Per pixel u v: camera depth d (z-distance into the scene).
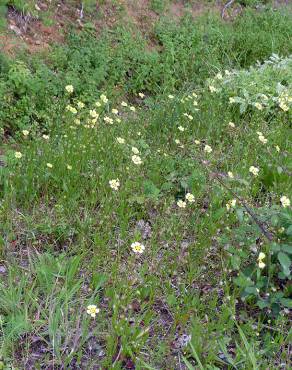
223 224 1.25
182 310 1.05
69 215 1.26
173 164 1.47
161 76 2.04
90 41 1.98
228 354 0.97
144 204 1.31
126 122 1.68
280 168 1.36
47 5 2.02
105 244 1.18
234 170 1.48
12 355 0.93
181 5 2.48
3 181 1.29
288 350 0.98
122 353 0.94
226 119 1.75
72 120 1.55
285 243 1.10
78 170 1.36
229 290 1.10
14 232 1.20
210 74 2.12
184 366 0.96
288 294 1.08
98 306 1.04
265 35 2.44
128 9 2.27
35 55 1.79
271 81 2.04
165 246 1.22
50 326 0.97
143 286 1.07
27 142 1.46
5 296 1.00
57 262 1.10
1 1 1.82
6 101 1.57
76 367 0.94
